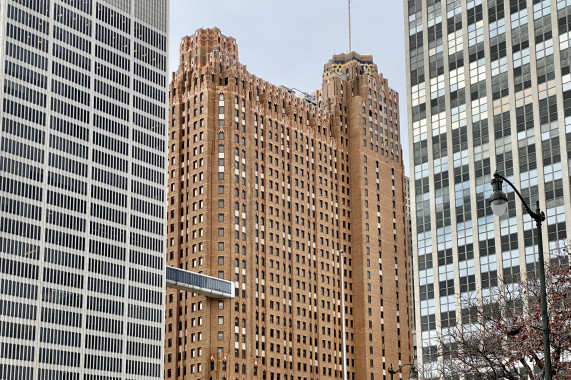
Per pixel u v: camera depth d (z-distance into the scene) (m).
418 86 160.88
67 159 180.75
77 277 177.50
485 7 153.88
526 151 142.62
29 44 177.62
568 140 138.12
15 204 168.88
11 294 165.00
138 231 193.38
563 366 61.69
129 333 185.88
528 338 63.59
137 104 199.88
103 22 195.38
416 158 157.62
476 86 152.12
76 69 186.62
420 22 163.50
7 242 166.12
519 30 148.38
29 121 174.50
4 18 173.62
